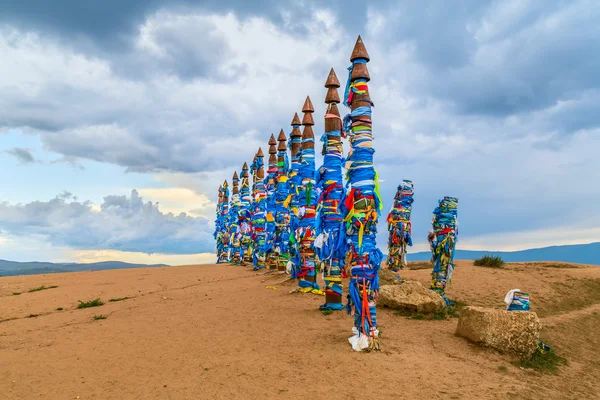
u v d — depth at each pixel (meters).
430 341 10.27
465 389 7.44
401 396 6.90
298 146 19.17
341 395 6.80
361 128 10.26
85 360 8.38
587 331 12.85
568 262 24.69
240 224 32.62
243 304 14.15
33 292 18.97
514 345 9.67
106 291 18.69
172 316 12.40
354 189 9.92
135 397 6.63
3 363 8.26
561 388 8.30
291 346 9.18
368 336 9.09
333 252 12.20
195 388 6.95
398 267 17.66
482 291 16.97
